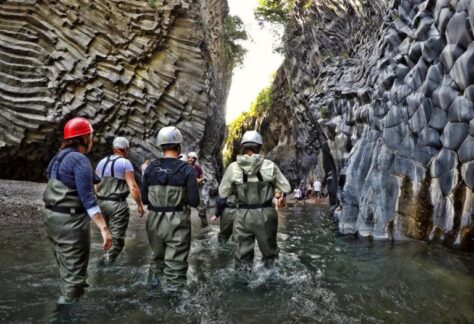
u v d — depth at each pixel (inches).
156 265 163.6
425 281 161.6
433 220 241.9
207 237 282.8
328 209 575.5
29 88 522.6
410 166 267.6
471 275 169.5
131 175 201.8
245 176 184.5
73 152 132.6
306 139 1001.5
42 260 181.8
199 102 669.3
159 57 642.2
